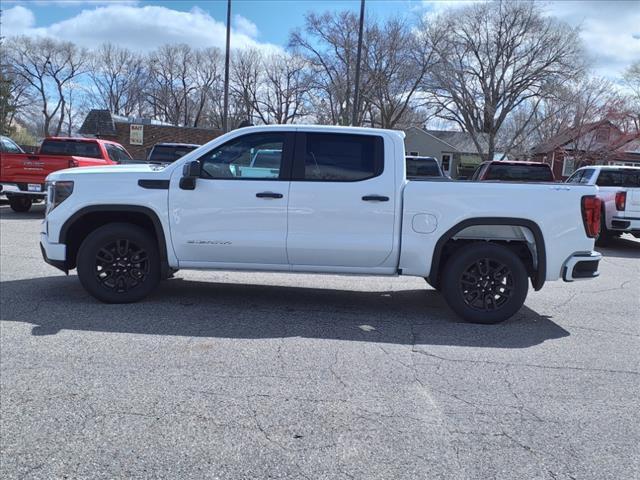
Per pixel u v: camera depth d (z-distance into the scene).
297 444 3.24
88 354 4.55
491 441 3.34
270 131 5.86
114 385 3.96
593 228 5.73
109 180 5.89
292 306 6.34
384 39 40.53
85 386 3.94
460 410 3.74
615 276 9.26
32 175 13.40
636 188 12.64
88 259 5.96
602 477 3.00
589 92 33.50
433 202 5.70
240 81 66.94
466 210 5.68
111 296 6.06
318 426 3.46
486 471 3.02
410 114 48.69
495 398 3.95
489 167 14.88
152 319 5.59
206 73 73.19
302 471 2.97
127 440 3.23
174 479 2.88
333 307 6.38
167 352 4.65
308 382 4.12
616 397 4.04
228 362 4.47
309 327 5.52
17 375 4.09
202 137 35.91
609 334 5.65
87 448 3.14
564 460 3.16
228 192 5.79
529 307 6.77
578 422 3.62
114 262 6.04
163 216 5.86
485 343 5.20
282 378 4.18
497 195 5.67
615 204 12.67
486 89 38.75
